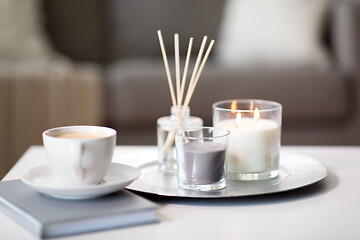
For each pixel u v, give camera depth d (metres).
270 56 2.50
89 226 0.82
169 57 2.83
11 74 2.31
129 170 0.99
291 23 2.49
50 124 2.35
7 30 2.58
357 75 2.40
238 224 0.85
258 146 1.06
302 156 1.22
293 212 0.91
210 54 2.82
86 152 0.87
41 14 2.70
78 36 2.81
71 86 2.36
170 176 1.10
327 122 2.43
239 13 2.58
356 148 1.34
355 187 1.04
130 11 2.83
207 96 2.40
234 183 1.04
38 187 0.87
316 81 2.39
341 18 2.44
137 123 2.42
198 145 0.98
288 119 2.42
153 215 0.86
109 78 2.43
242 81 2.39
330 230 0.83
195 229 0.83
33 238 0.80
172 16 2.83
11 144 2.31
